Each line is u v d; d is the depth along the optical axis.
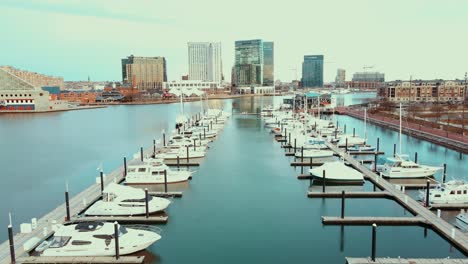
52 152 89.44
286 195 51.94
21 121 167.12
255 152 83.12
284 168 67.81
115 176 59.16
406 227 40.56
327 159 73.12
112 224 34.47
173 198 50.69
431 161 73.81
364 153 79.75
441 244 36.47
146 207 41.75
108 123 156.75
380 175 59.44
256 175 62.84
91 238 32.72
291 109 186.50
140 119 174.88
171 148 80.38
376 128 126.56
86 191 51.28
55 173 67.94
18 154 87.06
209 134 104.69
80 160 79.75
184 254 34.78
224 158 76.62
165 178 52.03
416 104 196.38
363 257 33.69
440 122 123.25
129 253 33.22
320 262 33.38
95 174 67.06
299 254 34.84
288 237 38.38
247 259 33.97
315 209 46.25
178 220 42.88
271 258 34.16
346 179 56.38
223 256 34.47
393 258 31.88
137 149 92.25
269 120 134.62
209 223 41.97
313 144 79.75
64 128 139.00
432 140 95.12
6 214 46.56
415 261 30.81
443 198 45.09
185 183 57.91
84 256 31.97
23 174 67.25
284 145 89.50
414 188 53.62
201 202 49.03
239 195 52.00
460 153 82.06
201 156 77.06
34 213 46.91
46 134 122.25
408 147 89.44
